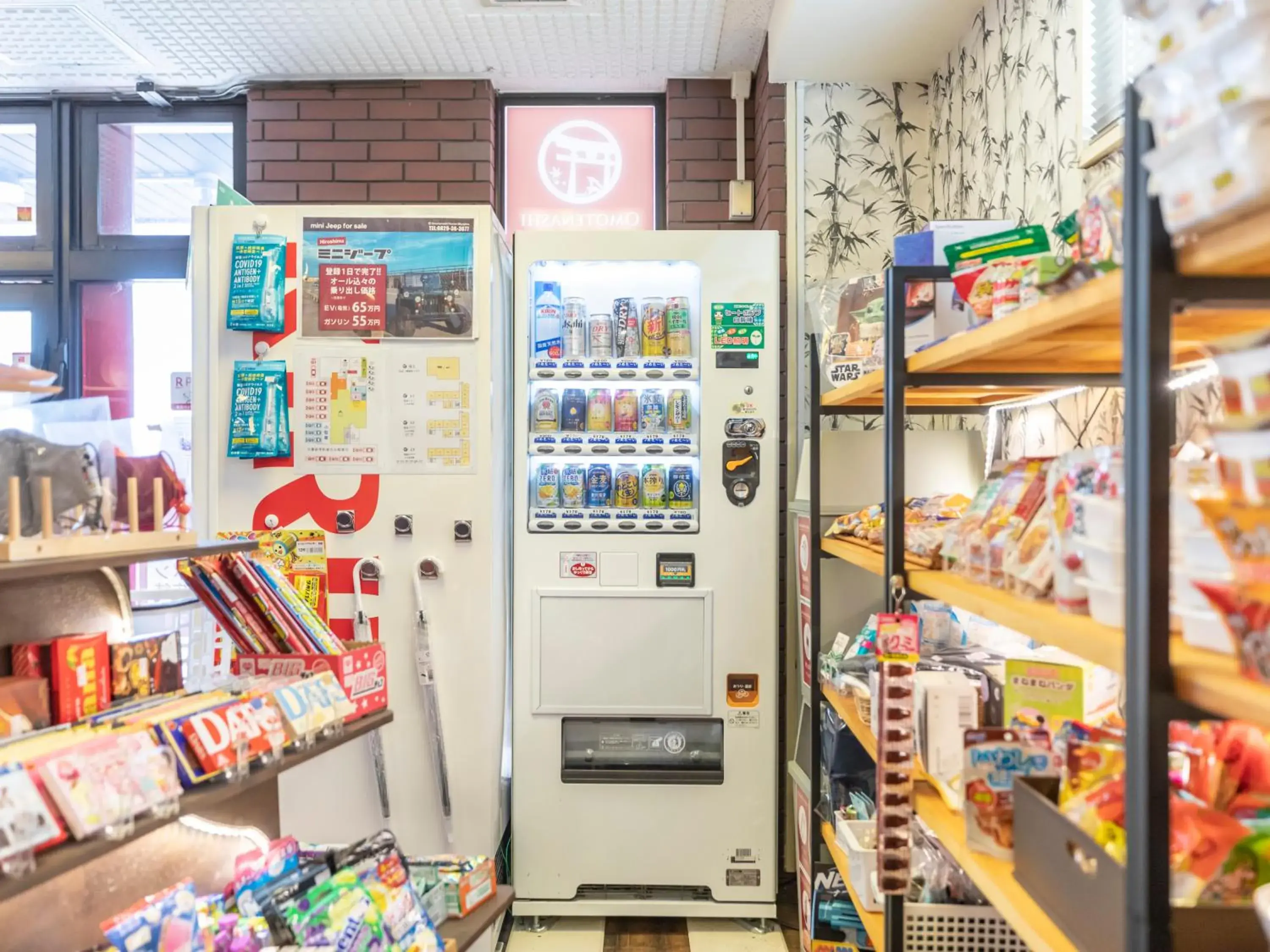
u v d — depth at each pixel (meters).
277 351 2.49
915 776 1.41
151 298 3.61
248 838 1.55
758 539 2.68
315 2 2.82
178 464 2.42
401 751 2.47
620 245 2.69
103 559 1.18
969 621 1.81
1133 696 0.72
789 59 2.88
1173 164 0.65
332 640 1.66
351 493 2.48
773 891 2.64
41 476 1.19
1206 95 0.61
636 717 2.68
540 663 2.66
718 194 3.43
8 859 0.89
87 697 1.27
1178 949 0.70
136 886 1.33
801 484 2.63
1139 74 0.69
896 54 2.87
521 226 3.60
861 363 2.26
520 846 2.65
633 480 2.76
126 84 3.44
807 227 3.08
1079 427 1.89
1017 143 2.34
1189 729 0.93
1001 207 2.45
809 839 2.30
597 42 3.11
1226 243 0.64
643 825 2.65
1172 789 0.92
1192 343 1.08
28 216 3.60
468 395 2.47
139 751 1.10
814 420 2.24
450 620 2.47
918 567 1.50
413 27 2.99
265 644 1.61
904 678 1.34
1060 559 0.96
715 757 2.72
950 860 1.44
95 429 1.29
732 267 2.69
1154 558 0.71
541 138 3.60
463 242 2.48
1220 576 0.69
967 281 1.30
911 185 3.08
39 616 1.32
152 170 3.61
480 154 3.43
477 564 2.47
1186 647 0.76
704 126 3.43
